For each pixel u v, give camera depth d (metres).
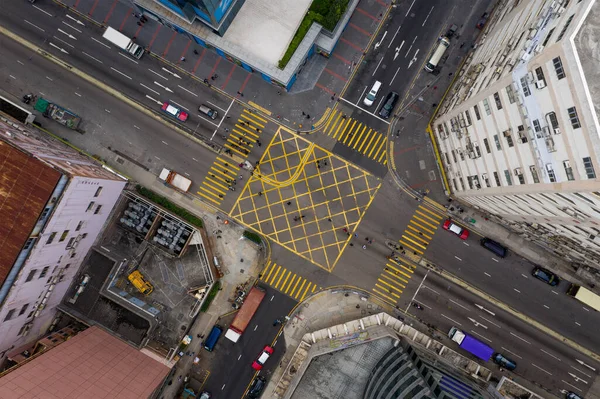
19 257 48.81
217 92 67.88
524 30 45.22
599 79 33.66
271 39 62.75
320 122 67.38
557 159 38.53
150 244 66.00
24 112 66.38
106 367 54.69
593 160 34.00
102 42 67.69
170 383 65.81
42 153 52.50
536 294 65.81
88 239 61.22
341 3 62.06
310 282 67.00
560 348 65.62
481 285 66.25
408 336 62.72
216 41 62.97
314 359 59.66
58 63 67.94
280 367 66.19
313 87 67.50
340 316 66.50
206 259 64.94
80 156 63.69
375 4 67.38
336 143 67.31
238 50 62.72
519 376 65.62
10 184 49.03
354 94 67.31
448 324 66.19
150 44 67.62
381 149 67.19
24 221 48.59
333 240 67.06
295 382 57.84
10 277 49.19
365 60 67.38
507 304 66.06
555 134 38.22
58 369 50.19
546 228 54.66
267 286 67.06
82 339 57.28
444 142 63.03
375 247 66.81
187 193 67.69
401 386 51.34
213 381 66.50
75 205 53.56
